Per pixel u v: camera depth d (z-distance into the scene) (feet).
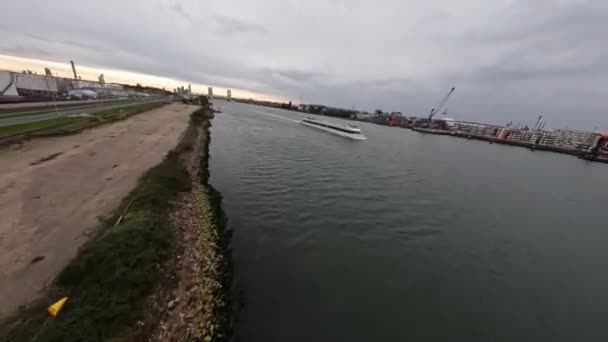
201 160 87.97
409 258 43.37
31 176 48.75
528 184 119.03
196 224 43.09
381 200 70.13
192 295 27.68
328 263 39.29
